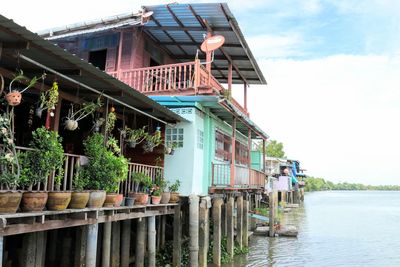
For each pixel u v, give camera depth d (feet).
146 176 37.29
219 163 55.77
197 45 63.87
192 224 39.04
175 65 53.16
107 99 32.89
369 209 174.60
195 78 51.44
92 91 31.99
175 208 41.19
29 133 39.04
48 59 24.64
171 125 46.24
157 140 43.04
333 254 62.90
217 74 75.20
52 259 36.17
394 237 83.05
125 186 35.96
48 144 24.07
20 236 34.27
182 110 47.70
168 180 46.37
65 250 35.47
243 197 62.64
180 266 41.27
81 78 28.25
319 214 137.28
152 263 36.32
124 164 30.68
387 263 57.62
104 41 61.26
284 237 75.15
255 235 76.33
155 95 53.36
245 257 54.75
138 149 47.83
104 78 27.96
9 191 20.13
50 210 23.15
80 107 34.04
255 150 90.89
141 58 59.72
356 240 78.07
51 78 28.73
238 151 73.15
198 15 53.62
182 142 47.19
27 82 28.55
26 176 23.24
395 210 168.04
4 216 19.49
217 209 46.14
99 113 37.58
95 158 29.35
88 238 26.68
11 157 21.97
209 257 48.52
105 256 32.32
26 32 20.76
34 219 21.99
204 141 50.93
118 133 44.80
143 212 34.60
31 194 21.67
